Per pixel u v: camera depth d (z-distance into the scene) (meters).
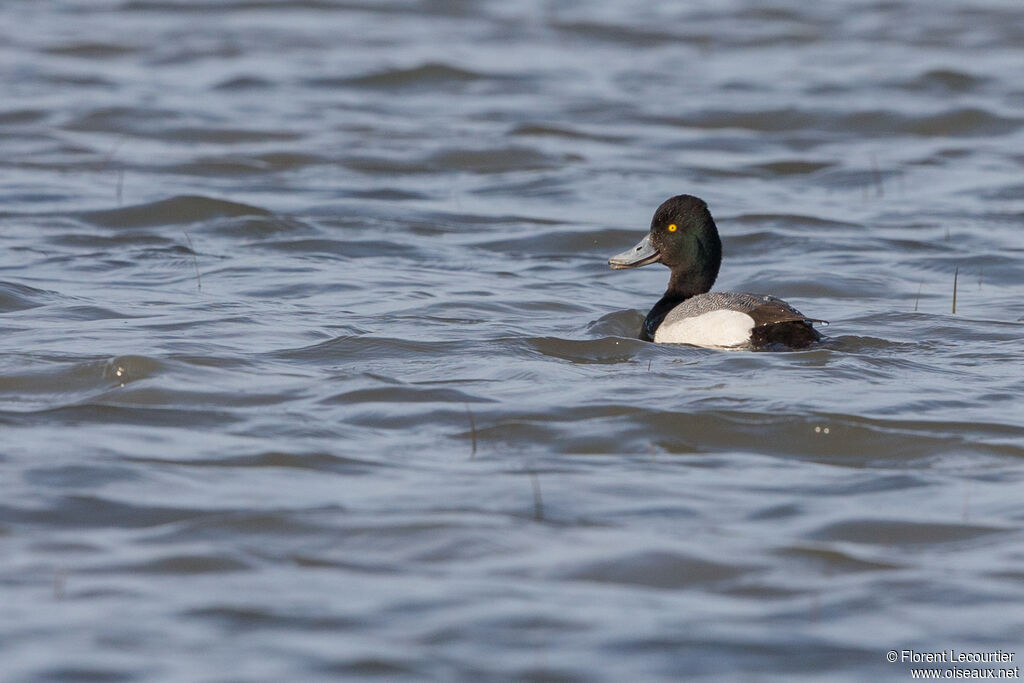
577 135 30.72
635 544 9.50
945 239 22.42
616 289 19.23
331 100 33.69
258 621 8.27
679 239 16.80
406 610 8.46
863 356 14.61
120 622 8.23
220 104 32.78
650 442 11.87
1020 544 9.60
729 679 7.72
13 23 41.28
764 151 30.02
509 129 31.03
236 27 41.53
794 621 8.44
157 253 20.56
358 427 12.20
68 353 14.34
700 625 8.36
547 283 19.39
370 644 8.00
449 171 27.95
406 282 18.97
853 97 34.00
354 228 22.92
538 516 10.02
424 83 35.66
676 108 33.22
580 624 8.32
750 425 12.25
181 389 13.02
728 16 44.59
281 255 20.75
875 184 26.98
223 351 14.56
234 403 12.76
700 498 10.52
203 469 10.95
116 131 30.12
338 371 13.97
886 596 8.78
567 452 11.65
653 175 27.58
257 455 11.33
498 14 44.34
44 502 10.13
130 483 10.56
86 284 18.30
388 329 15.89
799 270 20.00
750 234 22.67
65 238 21.39
